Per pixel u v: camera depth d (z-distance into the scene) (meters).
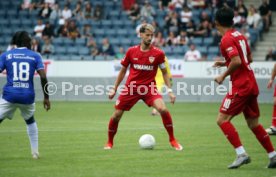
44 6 54.25
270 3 54.72
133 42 51.03
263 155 19.02
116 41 51.16
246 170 16.12
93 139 23.48
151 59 19.91
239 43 16.17
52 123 30.20
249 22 50.97
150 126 28.75
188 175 15.38
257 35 50.19
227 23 16.45
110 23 52.88
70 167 16.62
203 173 15.66
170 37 49.31
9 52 17.61
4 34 53.28
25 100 17.47
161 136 24.56
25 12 55.31
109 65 45.88
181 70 45.41
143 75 20.14
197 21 52.47
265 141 16.45
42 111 37.62
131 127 28.25
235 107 16.25
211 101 45.31
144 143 20.44
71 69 46.16
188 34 50.22
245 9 51.38
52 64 46.19
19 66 17.45
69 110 38.41
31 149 19.28
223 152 19.69
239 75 16.25
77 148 20.70
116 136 24.52
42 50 49.88
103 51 49.31
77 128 27.73
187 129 27.34
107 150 20.16
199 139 23.45
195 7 53.44
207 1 53.41
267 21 51.12
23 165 16.97
